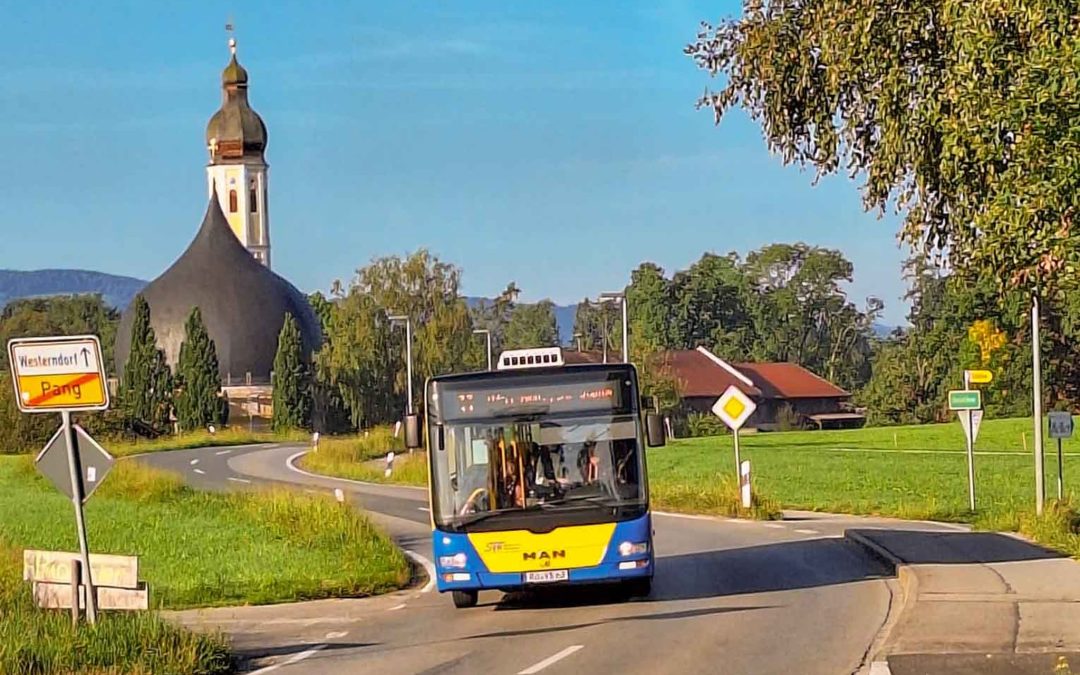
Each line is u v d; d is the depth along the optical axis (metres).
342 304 105.06
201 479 55.03
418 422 18.30
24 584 16.69
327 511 31.17
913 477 48.25
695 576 21.97
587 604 19.16
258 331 133.88
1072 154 10.51
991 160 11.38
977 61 11.30
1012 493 39.75
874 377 111.06
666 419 18.34
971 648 13.58
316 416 114.62
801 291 145.75
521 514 17.84
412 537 32.03
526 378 18.25
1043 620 15.16
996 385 85.12
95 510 37.66
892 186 13.43
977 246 12.18
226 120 157.75
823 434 87.00
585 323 158.50
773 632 15.74
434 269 105.81
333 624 18.45
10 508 38.81
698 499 36.62
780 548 25.94
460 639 16.38
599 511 17.83
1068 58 10.45
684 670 13.40
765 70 14.30
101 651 14.02
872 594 19.05
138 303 118.25
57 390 15.70
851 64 12.97
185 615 19.84
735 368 118.12
